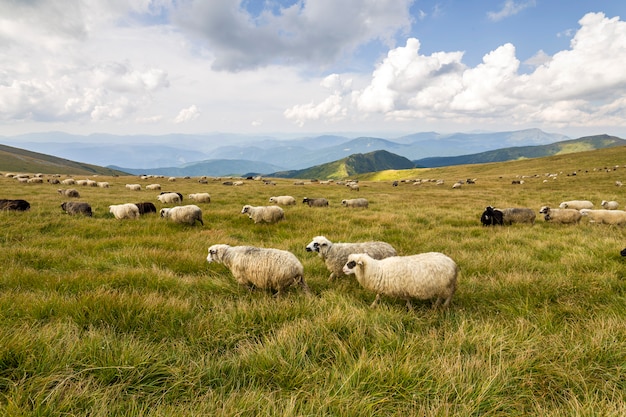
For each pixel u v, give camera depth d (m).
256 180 72.38
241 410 2.66
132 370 3.13
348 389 2.99
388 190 46.62
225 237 10.57
